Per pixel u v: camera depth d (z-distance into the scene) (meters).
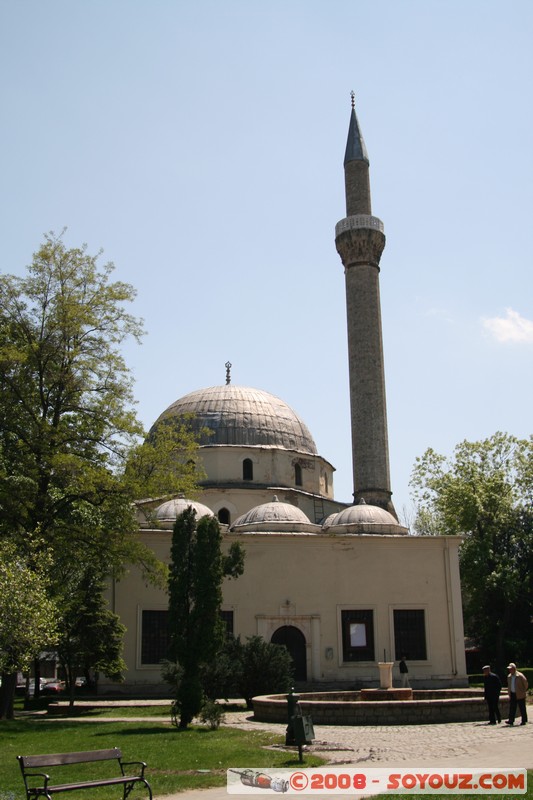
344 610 43.91
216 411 53.97
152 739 22.56
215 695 32.09
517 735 21.73
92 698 39.88
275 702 27.00
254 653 34.16
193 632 26.77
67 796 14.53
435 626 44.53
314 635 43.12
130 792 14.26
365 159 61.62
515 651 53.56
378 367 56.28
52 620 28.39
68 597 35.91
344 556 44.59
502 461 59.97
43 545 30.83
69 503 34.12
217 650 26.94
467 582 55.69
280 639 43.03
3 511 31.45
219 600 27.27
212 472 51.31
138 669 40.59
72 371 34.59
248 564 43.44
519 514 57.50
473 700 25.86
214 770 17.08
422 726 24.38
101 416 34.72
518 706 26.86
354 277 58.12
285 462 52.75
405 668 41.47
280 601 43.22
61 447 33.34
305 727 20.41
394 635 44.06
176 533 27.91
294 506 49.00
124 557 33.94
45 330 34.53
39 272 35.22
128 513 33.50
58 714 34.25
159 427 37.00
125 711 33.12
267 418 54.47
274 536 43.81
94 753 13.78
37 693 49.28
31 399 33.66
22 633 25.73
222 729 24.91
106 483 32.62
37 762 12.97
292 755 18.67
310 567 44.06
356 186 60.66
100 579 37.66
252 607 42.84
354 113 63.81
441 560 45.47
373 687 42.78
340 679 42.78
